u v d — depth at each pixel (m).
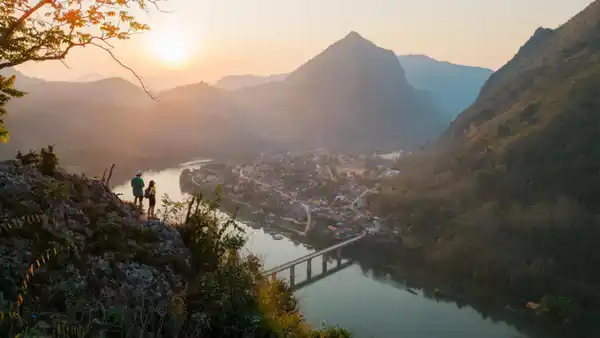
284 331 10.71
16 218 8.79
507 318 65.56
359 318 64.62
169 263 10.53
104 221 10.62
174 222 13.24
